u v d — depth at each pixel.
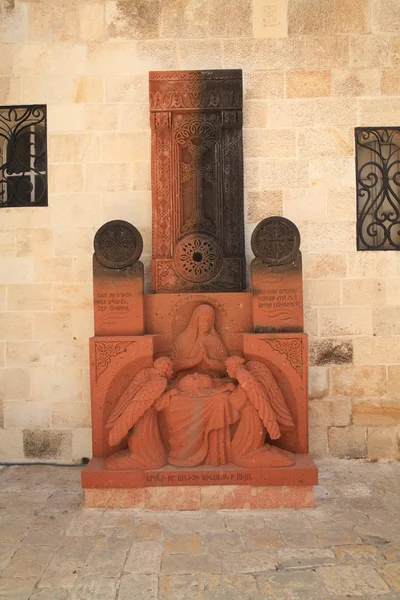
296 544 3.35
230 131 4.73
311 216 4.96
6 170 5.12
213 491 3.88
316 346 4.96
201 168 4.74
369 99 4.96
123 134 4.99
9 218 5.01
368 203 5.09
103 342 4.11
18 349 5.01
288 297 4.20
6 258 5.01
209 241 4.68
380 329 4.96
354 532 3.52
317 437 4.97
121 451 4.07
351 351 4.97
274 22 4.97
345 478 4.55
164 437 4.07
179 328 4.40
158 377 4.03
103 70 4.99
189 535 3.49
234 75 4.67
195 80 4.69
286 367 4.11
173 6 4.98
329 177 4.96
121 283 4.22
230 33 4.97
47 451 5.01
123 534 3.51
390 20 4.96
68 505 4.02
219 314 4.39
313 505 3.93
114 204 4.99
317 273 4.97
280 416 4.02
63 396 4.99
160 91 4.70
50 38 5.00
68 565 3.13
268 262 4.20
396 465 4.90
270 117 4.96
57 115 5.00
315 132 4.96
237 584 2.92
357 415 4.97
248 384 3.92
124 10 4.99
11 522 3.72
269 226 4.21
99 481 3.86
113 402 4.18
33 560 3.19
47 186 5.01
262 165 4.96
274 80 4.96
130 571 3.06
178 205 4.72
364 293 4.97
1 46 5.00
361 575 2.99
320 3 4.97
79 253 5.00
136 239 4.22
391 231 5.12
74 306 5.00
